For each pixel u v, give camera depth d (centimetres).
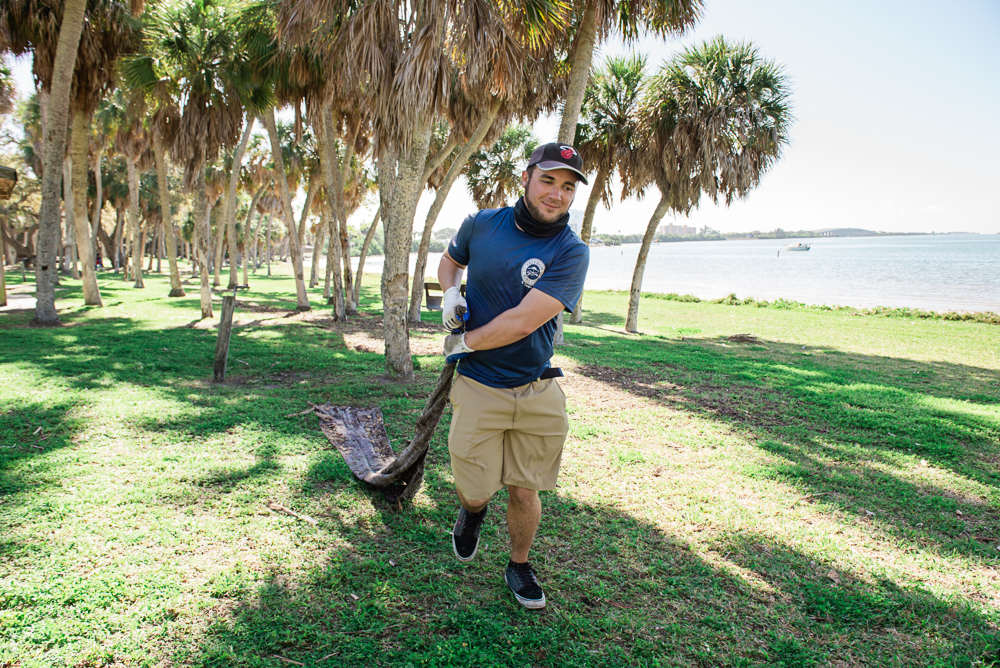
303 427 479
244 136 1558
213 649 203
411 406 567
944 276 4809
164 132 1298
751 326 1716
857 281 4369
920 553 312
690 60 1303
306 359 818
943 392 796
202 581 246
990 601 266
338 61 699
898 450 503
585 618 236
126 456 390
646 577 273
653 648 219
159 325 1150
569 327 1520
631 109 1454
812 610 252
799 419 600
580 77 875
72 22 1023
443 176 1839
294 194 2497
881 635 235
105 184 3444
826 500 381
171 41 1161
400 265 697
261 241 7462
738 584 269
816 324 1795
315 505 329
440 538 298
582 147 1502
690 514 347
